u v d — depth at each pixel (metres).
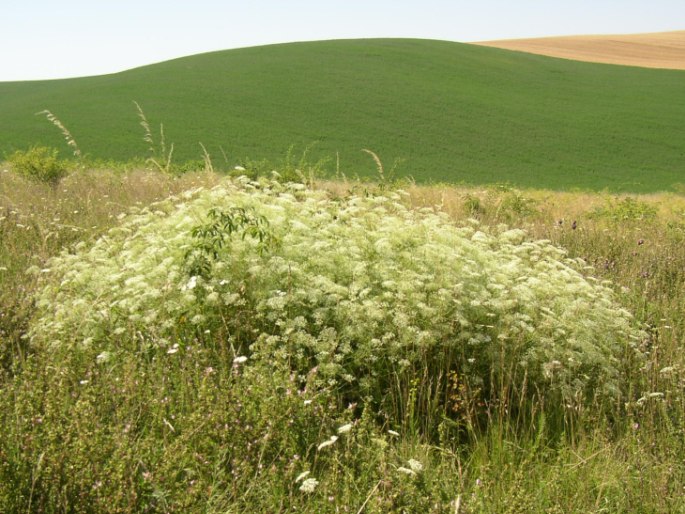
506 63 77.12
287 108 54.34
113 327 4.79
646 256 8.84
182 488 3.17
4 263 6.73
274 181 7.44
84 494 2.86
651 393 4.42
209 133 46.72
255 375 3.97
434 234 5.84
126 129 46.59
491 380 4.41
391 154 45.84
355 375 4.58
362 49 75.88
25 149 40.66
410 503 2.96
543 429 4.23
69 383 3.98
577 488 3.53
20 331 4.98
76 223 8.44
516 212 13.08
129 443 3.35
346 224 6.13
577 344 4.73
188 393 3.96
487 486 3.51
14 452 3.09
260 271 4.89
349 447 3.48
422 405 4.27
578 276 5.76
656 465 3.75
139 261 5.29
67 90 60.66
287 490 3.28
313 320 4.81
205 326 4.74
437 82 65.19
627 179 43.88
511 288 5.20
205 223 5.55
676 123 57.78
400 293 4.64
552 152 49.41
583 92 67.44
